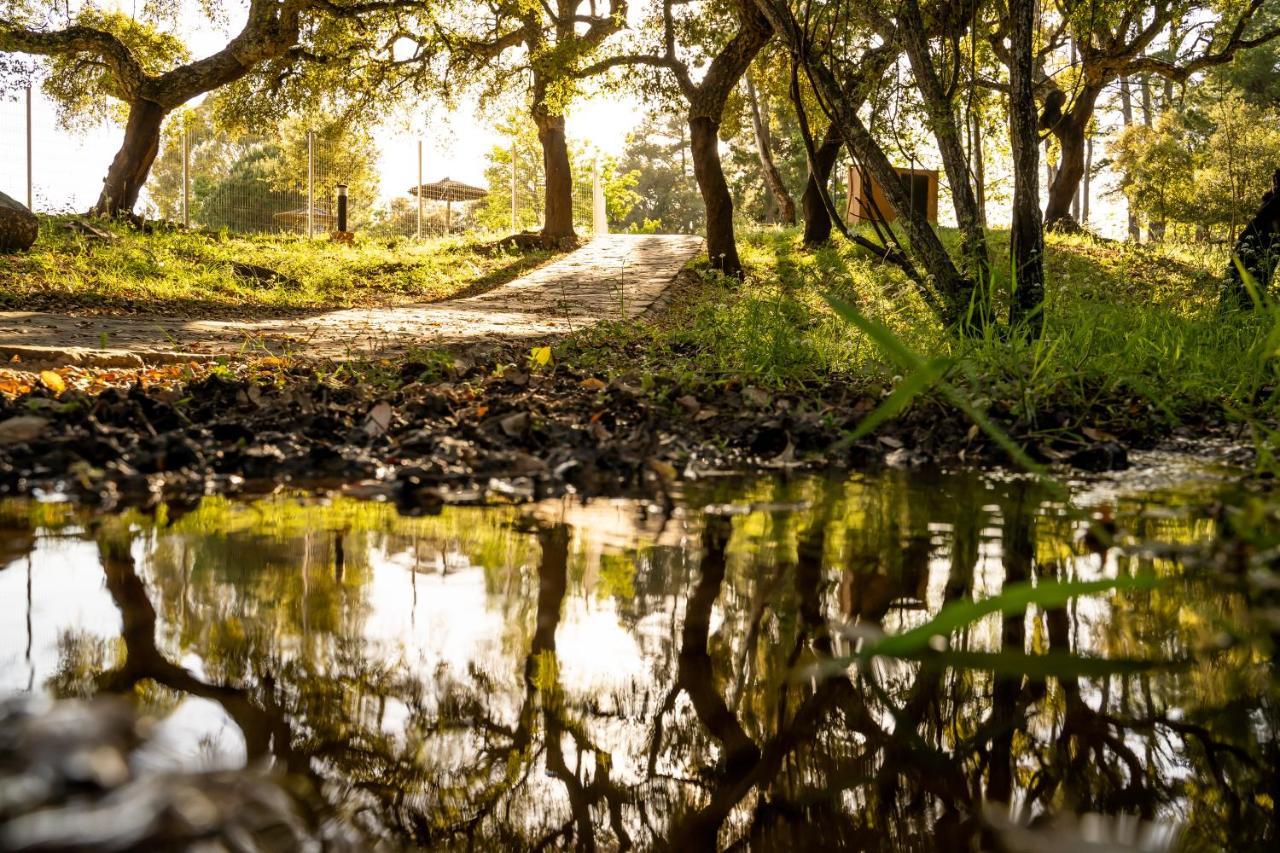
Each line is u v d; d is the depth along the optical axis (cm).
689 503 273
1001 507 265
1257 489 289
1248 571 192
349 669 133
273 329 1057
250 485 289
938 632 105
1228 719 124
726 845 96
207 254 1767
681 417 433
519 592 178
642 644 151
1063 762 114
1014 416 417
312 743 106
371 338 937
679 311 1428
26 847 49
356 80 2406
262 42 2170
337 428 374
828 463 349
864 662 147
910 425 410
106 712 64
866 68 847
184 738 102
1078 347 541
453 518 249
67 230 1692
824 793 107
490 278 2008
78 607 157
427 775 103
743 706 131
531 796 103
